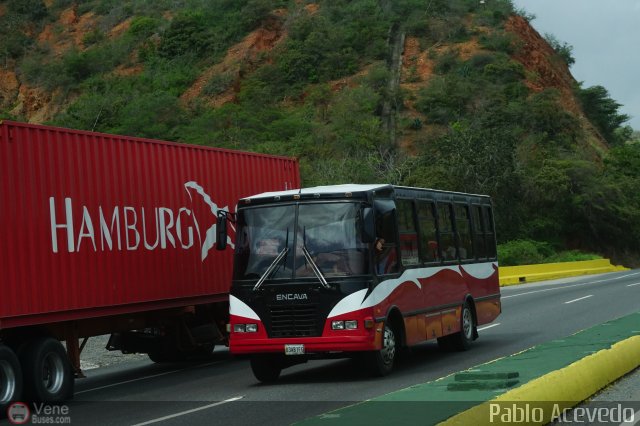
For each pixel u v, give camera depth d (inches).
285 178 885.8
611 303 1072.2
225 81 3764.8
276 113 3376.0
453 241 729.6
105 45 4402.1
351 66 3774.6
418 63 3811.5
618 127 4559.5
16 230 541.0
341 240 571.8
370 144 2933.1
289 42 3954.2
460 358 670.5
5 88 4306.1
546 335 787.4
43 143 575.2
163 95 3538.4
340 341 555.2
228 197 789.2
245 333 573.0
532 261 2406.5
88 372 792.9
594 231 2802.7
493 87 3484.3
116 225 638.5
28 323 544.1
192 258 729.6
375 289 568.1
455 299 714.8
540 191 2716.5
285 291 566.9
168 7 4709.6
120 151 654.5
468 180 2513.5
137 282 655.8
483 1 4288.9
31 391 534.6
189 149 740.7
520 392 382.3
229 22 4284.0
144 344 761.6
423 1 4318.4
